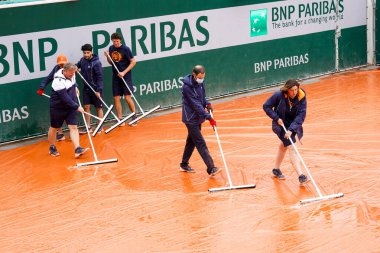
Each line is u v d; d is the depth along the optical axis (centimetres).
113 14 1656
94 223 1054
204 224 1030
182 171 1286
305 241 955
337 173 1229
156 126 1627
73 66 1363
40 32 1544
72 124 1384
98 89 1562
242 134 1514
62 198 1172
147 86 1747
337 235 970
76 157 1395
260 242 959
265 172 1255
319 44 2119
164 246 959
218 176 1249
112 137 1541
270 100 1166
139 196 1163
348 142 1416
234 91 1931
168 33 1762
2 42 1492
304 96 1151
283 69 2038
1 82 1502
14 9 1497
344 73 2177
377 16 2222
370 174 1216
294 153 1176
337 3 2142
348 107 1722
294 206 1086
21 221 1077
